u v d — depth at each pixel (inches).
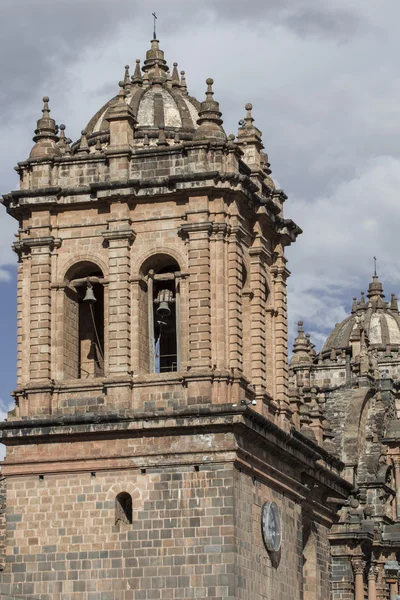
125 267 2881.4
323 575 3314.5
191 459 2760.8
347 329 4943.4
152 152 2923.2
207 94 2947.8
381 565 4156.0
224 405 2746.1
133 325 2869.1
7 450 2849.4
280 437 2935.5
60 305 2913.4
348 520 3973.9
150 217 2901.1
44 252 2925.7
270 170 3191.4
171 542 2743.6
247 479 2815.0
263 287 3019.2
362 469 4239.7
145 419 2780.5
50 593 2780.5
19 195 2938.0
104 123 3149.6
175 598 2721.5
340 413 4284.0
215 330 2827.3
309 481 3186.5
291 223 3120.1
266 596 2851.9
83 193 2928.2
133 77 3228.3
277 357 3061.0
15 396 2886.3
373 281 5093.5
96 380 2849.4
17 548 2815.0
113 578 2760.8
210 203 2874.0
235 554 2721.5
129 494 2783.0
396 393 4611.2
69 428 2812.5
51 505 2815.0
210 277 2844.5
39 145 2974.9
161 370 3078.2
